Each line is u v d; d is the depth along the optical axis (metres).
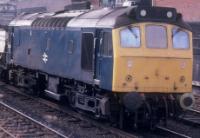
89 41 17.03
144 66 15.66
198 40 28.09
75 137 15.48
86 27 17.25
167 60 15.95
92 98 17.06
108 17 16.23
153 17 15.85
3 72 28.64
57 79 20.20
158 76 15.85
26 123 17.52
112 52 15.43
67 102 21.56
